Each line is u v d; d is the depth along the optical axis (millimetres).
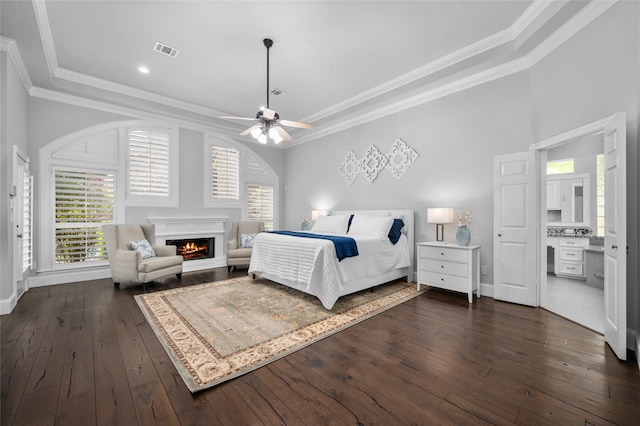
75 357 2100
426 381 1813
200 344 2314
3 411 1516
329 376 1875
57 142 4191
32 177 3936
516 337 2457
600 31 2477
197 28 3004
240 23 2918
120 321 2807
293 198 6867
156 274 4027
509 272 3416
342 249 3326
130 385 1766
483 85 3691
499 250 3488
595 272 4199
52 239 4168
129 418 1482
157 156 5117
